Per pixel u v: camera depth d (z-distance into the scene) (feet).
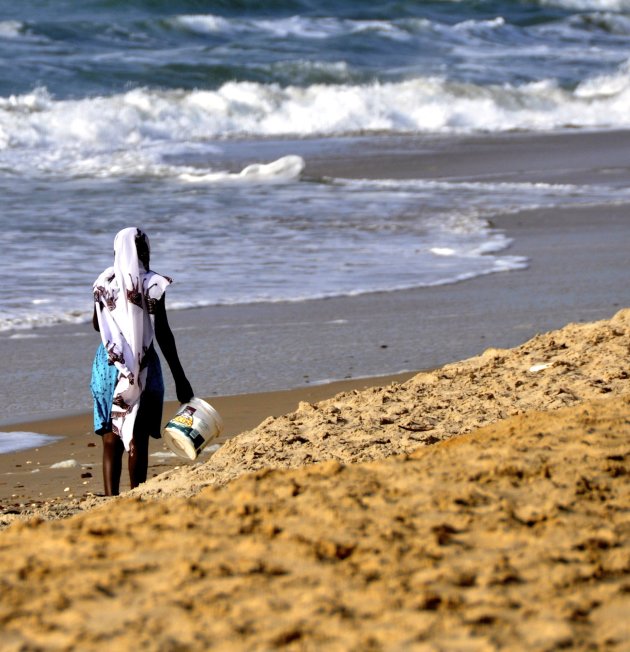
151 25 620.49
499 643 35.12
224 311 164.25
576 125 477.77
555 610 37.68
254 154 377.71
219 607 38.47
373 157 367.25
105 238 219.00
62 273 187.32
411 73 563.89
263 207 259.19
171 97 460.96
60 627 37.58
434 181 309.22
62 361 139.64
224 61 554.87
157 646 35.68
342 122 469.16
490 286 180.14
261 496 51.72
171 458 101.71
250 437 88.48
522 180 311.88
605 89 558.15
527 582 40.40
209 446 103.19
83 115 417.90
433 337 146.82
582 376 96.12
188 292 175.11
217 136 435.12
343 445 82.02
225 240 218.79
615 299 167.32
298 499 50.57
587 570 41.14
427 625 36.47
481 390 96.02
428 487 51.72
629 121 498.28
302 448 83.25
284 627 36.76
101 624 37.70
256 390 123.13
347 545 44.04
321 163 351.25
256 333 150.71
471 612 37.42
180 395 84.84
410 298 172.24
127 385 82.94
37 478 95.09
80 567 43.34
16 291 173.68
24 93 454.40
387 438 83.15
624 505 49.03
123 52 559.38
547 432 62.90
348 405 96.02
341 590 39.78
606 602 38.47
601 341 108.06
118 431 83.82
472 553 43.42
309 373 130.21
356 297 173.17
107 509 52.06
